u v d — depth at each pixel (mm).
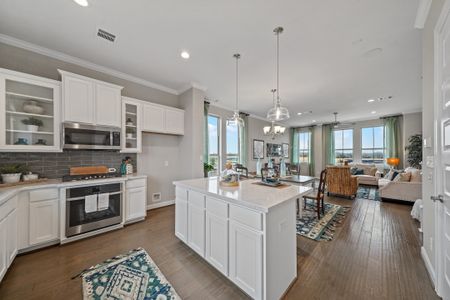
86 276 1799
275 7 1856
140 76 3535
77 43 2508
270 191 1915
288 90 4262
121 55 2801
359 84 3885
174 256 2150
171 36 2344
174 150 4246
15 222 1974
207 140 4906
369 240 2527
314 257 2129
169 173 4148
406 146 6062
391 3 1795
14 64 2463
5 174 2230
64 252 2217
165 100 4113
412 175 4414
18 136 2402
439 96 1503
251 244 1493
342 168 4758
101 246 2363
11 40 2410
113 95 2998
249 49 2613
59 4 1849
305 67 3143
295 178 3934
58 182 2436
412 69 3205
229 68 3195
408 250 2248
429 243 1813
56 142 2531
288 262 1678
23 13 1965
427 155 1843
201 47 2576
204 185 2244
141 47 2590
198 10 1915
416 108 5852
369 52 2672
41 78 2406
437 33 1510
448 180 1344
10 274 1817
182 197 2387
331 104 5426
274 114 2953
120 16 2008
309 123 8586
